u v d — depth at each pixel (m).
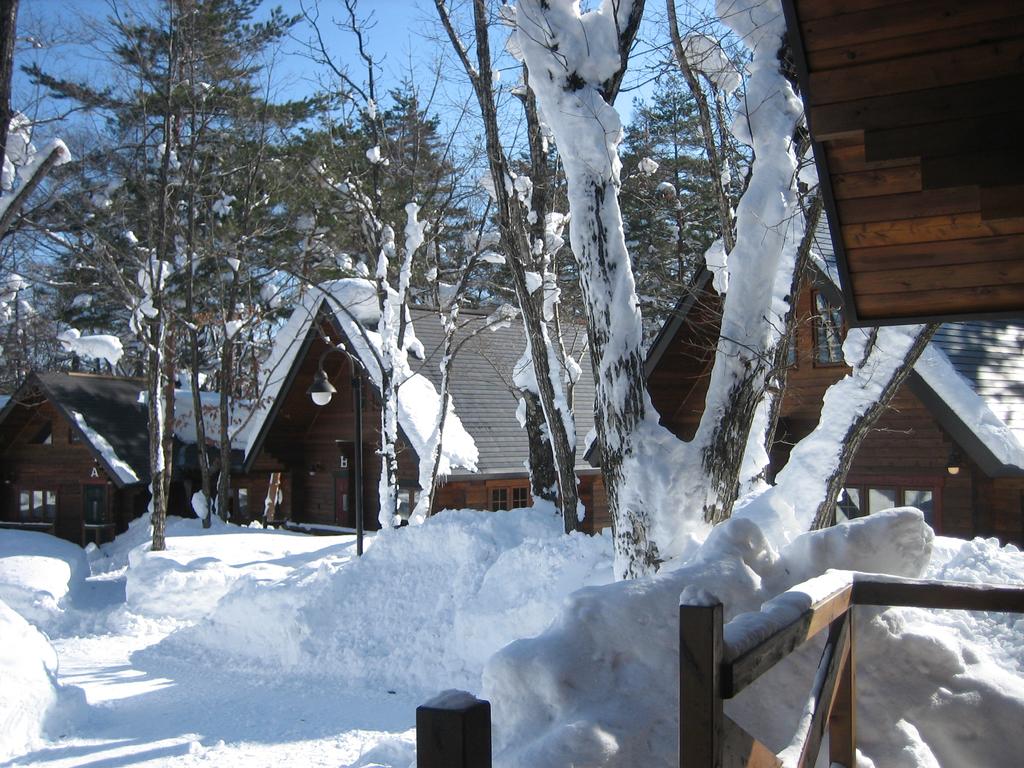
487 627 11.52
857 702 4.70
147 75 22.58
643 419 8.52
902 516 5.18
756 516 7.42
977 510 15.04
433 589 13.23
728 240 11.11
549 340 14.62
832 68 4.55
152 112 25.39
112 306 33.66
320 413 26.23
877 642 4.84
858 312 6.18
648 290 19.30
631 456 8.44
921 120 4.45
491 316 20.50
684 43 10.84
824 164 5.15
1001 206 4.41
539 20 8.65
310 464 26.44
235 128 27.64
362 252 26.75
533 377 14.41
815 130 4.62
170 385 21.80
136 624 17.08
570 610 4.32
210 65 24.78
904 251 5.61
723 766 2.76
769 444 11.05
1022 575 7.77
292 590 13.97
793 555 5.14
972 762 4.63
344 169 21.17
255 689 12.29
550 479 14.62
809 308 16.89
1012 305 5.86
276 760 9.19
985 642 6.00
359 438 15.70
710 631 2.56
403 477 23.02
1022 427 14.96
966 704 4.73
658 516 8.30
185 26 23.53
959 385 14.84
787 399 17.36
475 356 24.25
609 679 4.12
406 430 20.36
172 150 24.27
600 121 8.59
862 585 4.26
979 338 16.64
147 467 27.86
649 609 4.29
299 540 21.64
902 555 5.14
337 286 21.94
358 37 18.88
